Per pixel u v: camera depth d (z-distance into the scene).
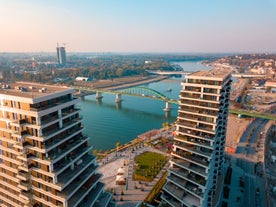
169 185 87.81
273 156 141.12
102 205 71.50
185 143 85.50
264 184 108.06
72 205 58.91
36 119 53.97
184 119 84.50
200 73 90.25
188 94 83.38
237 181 109.06
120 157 133.75
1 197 70.19
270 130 183.00
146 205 91.69
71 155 63.50
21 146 57.06
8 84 72.88
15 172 62.78
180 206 81.69
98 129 188.38
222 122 88.19
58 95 60.09
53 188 57.47
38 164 58.12
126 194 99.56
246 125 190.38
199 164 79.44
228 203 93.62
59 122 59.34
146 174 114.62
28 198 62.12
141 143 151.75
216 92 77.25
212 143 78.50
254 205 92.75
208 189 82.69
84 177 65.44
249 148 147.75
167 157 132.62
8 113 58.66
